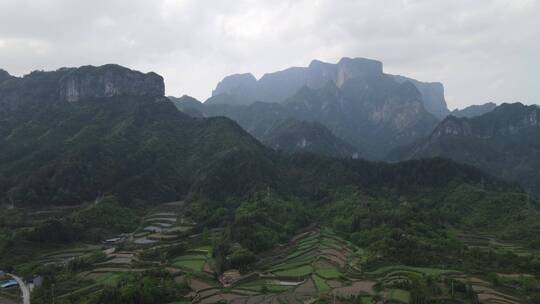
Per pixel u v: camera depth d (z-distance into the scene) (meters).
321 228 169.62
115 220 153.38
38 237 129.75
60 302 89.38
